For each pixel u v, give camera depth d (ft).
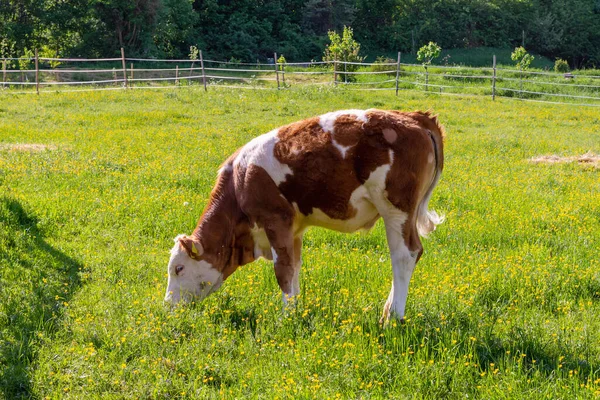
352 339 18.15
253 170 20.26
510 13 242.37
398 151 19.20
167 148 48.62
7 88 89.35
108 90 87.61
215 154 46.55
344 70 112.27
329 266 24.89
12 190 33.47
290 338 18.47
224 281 22.72
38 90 83.15
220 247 21.11
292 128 20.26
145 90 88.33
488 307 21.50
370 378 16.37
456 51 228.63
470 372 16.52
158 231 29.50
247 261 21.90
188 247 20.52
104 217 30.48
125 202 32.65
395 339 17.93
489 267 24.22
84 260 25.17
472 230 30.12
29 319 19.53
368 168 19.25
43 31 153.99
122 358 17.46
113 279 23.44
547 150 54.29
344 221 20.29
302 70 144.25
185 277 20.95
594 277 23.47
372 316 19.80
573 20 246.47
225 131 58.54
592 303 21.79
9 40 147.54
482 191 37.81
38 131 54.80
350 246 28.53
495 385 15.71
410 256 19.76
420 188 19.80
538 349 17.81
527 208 34.06
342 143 19.38
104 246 27.43
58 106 72.54
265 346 17.92
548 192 38.58
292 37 205.87
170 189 35.70
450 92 104.42
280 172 19.94
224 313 20.24
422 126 19.94
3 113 64.69
